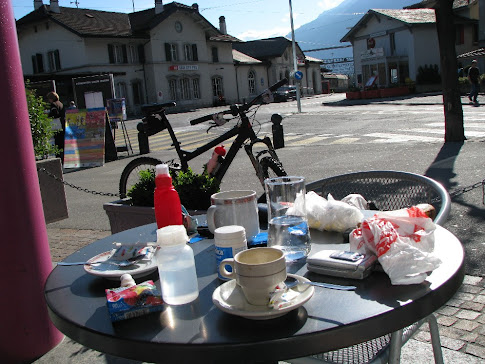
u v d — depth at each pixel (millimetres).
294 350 1328
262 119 23172
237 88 62188
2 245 3115
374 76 47219
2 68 3062
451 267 1689
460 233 4887
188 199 4172
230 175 9609
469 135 11742
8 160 3086
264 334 1354
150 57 50594
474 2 43875
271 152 5391
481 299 3516
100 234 6371
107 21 49781
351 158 10375
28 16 48875
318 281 1682
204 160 12297
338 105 33312
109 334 1444
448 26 10523
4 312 3168
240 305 1470
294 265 1871
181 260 1615
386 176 3176
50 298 1779
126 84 49062
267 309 1419
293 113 26469
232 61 61000
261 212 2654
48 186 6648
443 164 8641
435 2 10703
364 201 2670
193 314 1526
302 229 1960
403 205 3191
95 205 8188
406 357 2906
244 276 1438
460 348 2947
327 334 1340
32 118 7191
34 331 3258
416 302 1463
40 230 3289
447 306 3463
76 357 3252
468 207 5676
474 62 22141
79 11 49062
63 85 42625
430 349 2959
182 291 1607
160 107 5668
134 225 4387
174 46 53188
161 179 2201
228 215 2133
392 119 18266
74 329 1537
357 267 1645
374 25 47656
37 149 7262
